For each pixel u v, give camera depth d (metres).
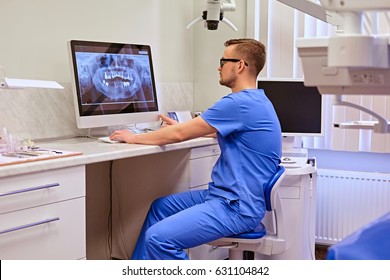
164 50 3.43
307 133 3.03
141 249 2.56
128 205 3.01
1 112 2.41
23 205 1.85
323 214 3.25
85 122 2.48
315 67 1.19
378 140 3.12
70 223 2.04
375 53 1.07
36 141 2.57
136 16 3.20
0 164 1.80
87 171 2.94
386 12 1.22
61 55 2.71
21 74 2.51
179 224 2.17
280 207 2.30
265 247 2.29
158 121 3.05
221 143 2.37
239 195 2.23
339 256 0.95
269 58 3.36
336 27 2.78
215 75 3.59
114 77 2.67
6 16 2.42
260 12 3.35
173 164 2.77
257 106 2.32
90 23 2.88
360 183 3.13
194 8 3.63
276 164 2.35
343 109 3.19
